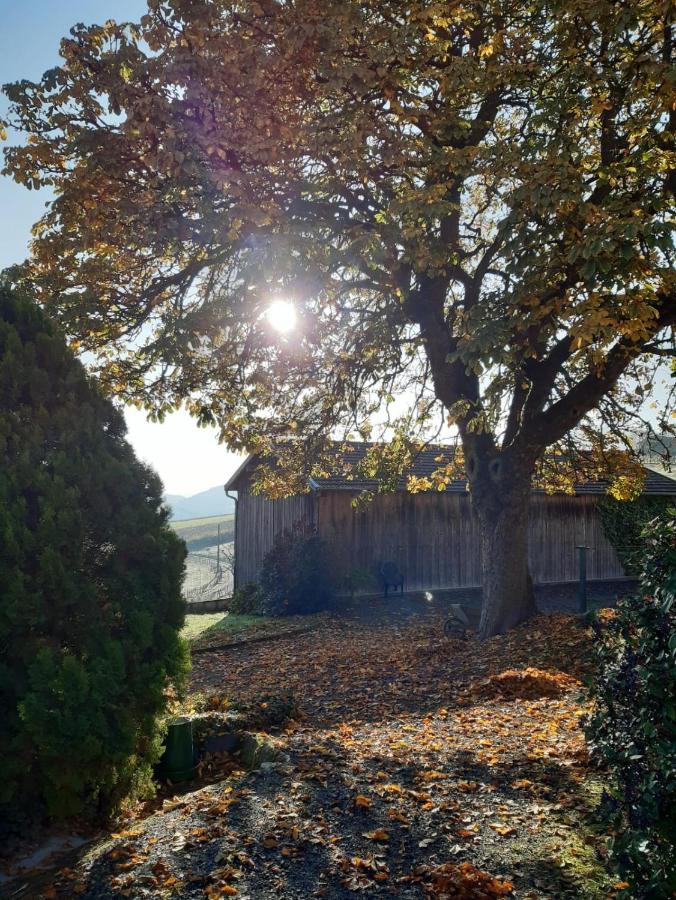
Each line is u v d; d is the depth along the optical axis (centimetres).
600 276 920
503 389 1101
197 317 1023
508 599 1335
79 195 1123
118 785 507
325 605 1988
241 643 1589
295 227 1005
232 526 5728
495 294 1048
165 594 543
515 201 979
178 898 384
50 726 446
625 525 2525
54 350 556
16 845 459
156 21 1033
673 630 329
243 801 497
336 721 935
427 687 1083
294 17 986
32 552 479
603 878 398
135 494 548
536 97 1165
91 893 393
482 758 600
